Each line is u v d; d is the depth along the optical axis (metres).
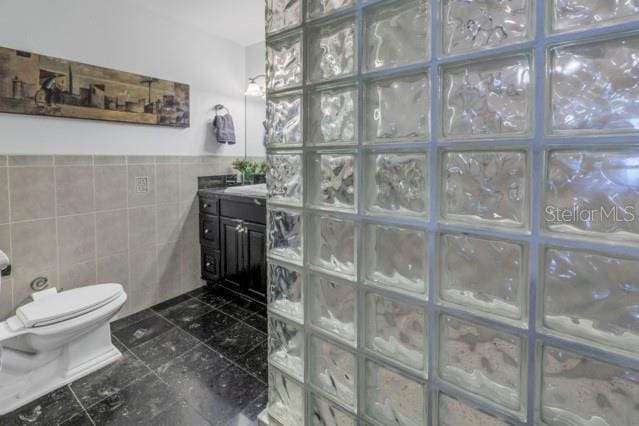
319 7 0.93
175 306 2.53
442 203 0.76
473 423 0.77
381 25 0.82
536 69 0.63
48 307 1.65
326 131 0.95
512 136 0.66
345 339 0.97
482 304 0.73
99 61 2.11
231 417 1.45
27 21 1.82
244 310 2.48
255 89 2.90
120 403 1.53
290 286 1.10
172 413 1.47
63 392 1.60
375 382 0.93
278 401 1.21
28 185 1.89
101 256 2.23
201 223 2.76
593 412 0.63
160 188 2.52
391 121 0.83
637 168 0.56
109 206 2.25
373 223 0.88
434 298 0.80
